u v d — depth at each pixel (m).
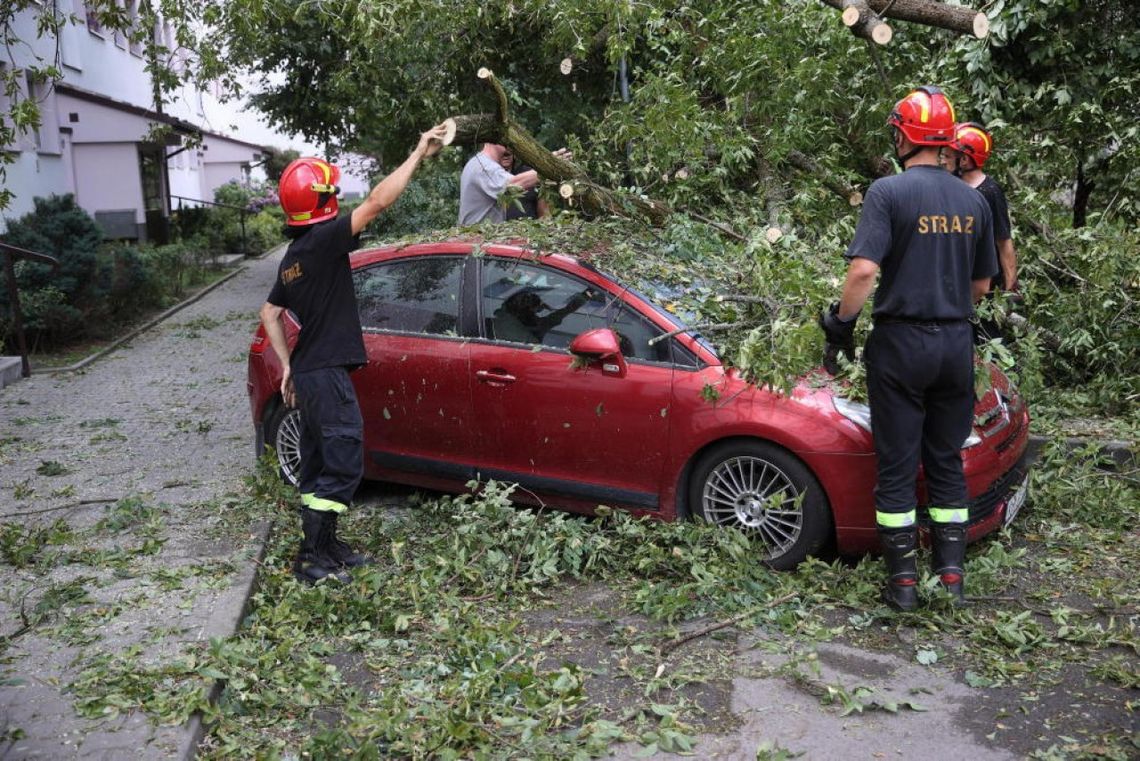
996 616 4.35
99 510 5.89
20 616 4.29
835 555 5.00
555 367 5.26
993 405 5.02
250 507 5.74
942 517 4.41
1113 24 8.15
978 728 3.46
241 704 3.63
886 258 4.29
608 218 5.97
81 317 12.41
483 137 5.86
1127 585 4.64
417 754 3.26
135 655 3.86
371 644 4.17
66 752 3.21
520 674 3.75
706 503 4.96
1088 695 3.66
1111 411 7.07
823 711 3.60
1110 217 8.09
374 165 17.67
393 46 8.33
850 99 7.26
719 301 5.05
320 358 4.73
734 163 6.84
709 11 7.23
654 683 3.71
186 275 19.52
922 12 5.73
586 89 10.20
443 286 5.72
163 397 9.64
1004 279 6.09
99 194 20.08
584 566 5.02
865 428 4.61
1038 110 8.19
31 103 7.07
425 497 6.22
